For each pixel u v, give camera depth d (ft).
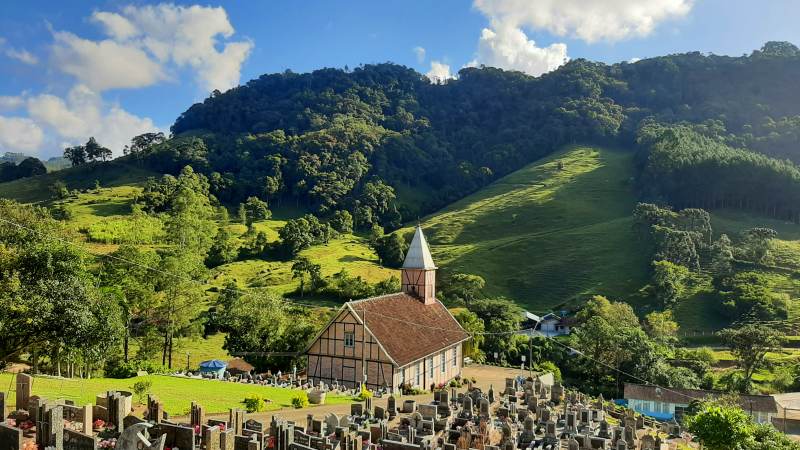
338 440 90.02
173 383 150.92
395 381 172.65
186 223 406.21
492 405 151.23
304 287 371.15
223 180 629.51
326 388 166.09
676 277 354.33
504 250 460.55
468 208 603.67
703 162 496.64
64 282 119.44
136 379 149.59
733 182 482.69
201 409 90.63
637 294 361.71
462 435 107.45
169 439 74.90
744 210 486.38
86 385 128.98
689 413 203.72
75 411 82.07
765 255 374.43
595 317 270.46
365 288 356.59
